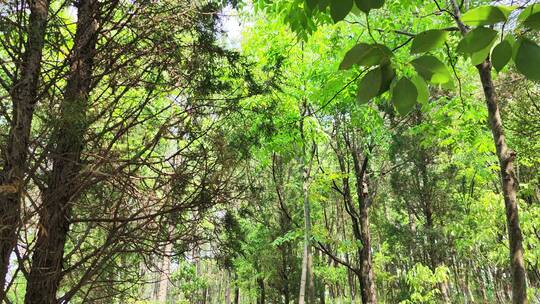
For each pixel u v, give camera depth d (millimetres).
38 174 4043
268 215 13797
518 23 952
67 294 4117
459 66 6488
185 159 4633
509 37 981
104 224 4949
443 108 6934
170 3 4836
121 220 4289
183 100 5062
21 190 3096
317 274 15539
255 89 5469
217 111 5020
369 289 10188
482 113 6773
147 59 4844
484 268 14430
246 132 5527
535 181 8688
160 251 4555
